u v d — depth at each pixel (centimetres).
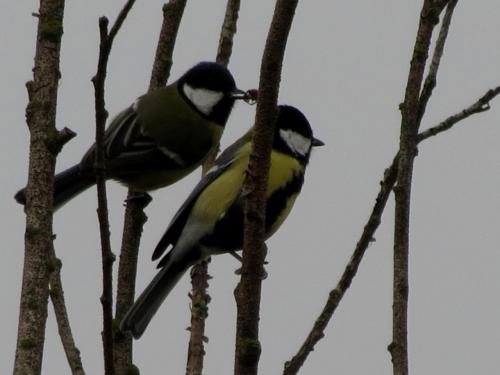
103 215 590
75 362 642
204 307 866
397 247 590
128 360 802
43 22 661
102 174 588
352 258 639
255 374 559
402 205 591
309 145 1052
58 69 653
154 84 988
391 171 637
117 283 870
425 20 610
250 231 574
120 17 564
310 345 627
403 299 584
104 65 575
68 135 617
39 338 586
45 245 605
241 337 563
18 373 573
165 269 1005
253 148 574
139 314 858
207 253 1012
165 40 989
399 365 570
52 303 662
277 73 557
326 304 636
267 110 565
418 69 607
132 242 912
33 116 634
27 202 616
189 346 828
